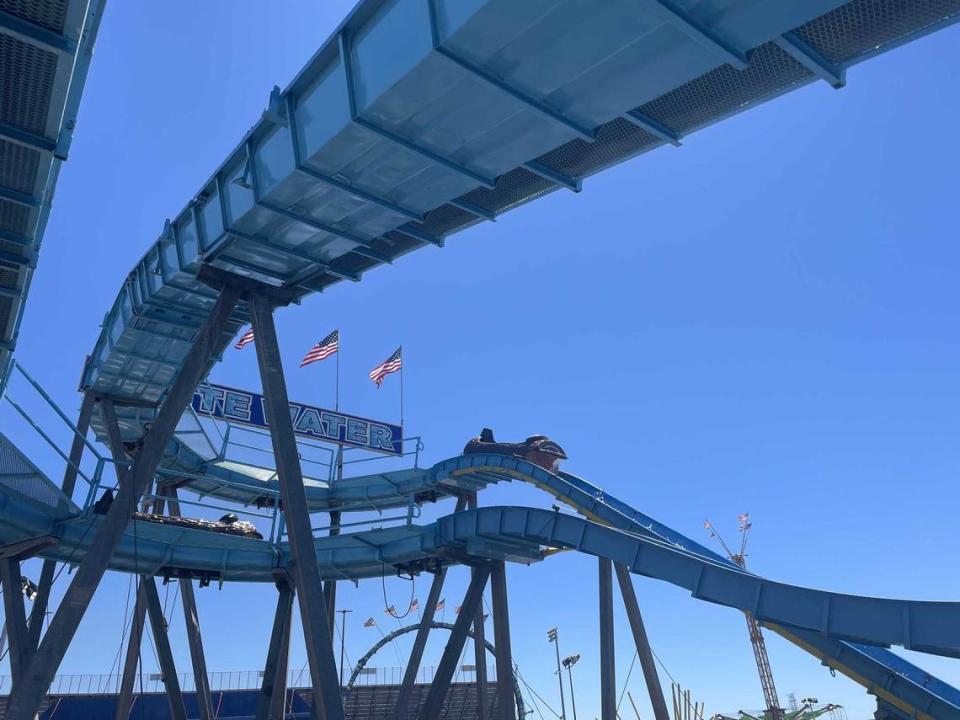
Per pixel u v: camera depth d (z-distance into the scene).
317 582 29.00
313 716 45.50
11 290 22.02
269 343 32.84
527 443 54.59
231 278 32.97
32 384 29.25
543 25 17.75
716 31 17.16
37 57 15.32
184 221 34.19
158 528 40.84
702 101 20.58
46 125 17.17
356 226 28.41
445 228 29.67
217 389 62.41
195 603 52.19
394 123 21.89
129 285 41.12
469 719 98.56
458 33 18.16
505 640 44.03
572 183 25.03
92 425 51.59
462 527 43.44
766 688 120.62
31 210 19.66
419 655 54.28
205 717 50.09
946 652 27.08
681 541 48.62
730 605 32.34
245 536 44.12
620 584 48.03
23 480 29.67
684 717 80.50
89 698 85.00
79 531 36.09
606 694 44.50
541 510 40.25
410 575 47.47
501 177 25.72
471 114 21.16
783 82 19.50
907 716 34.41
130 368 45.47
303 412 68.81
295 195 26.52
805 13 16.34
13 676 32.69
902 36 17.33
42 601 38.69
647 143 22.91
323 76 23.66
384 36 20.66
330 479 63.09
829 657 35.97
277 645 43.38
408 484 61.28
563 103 20.23
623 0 16.77
